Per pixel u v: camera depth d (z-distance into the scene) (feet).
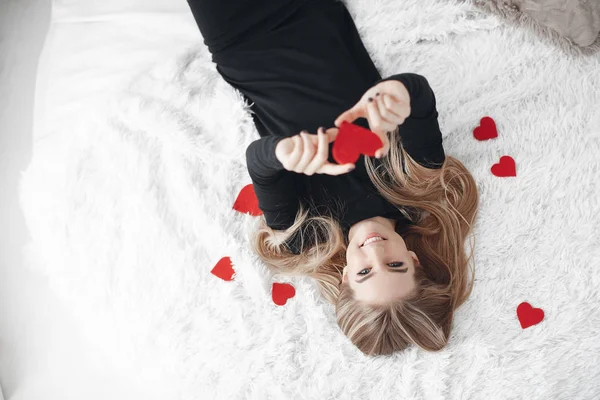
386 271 4.33
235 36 4.83
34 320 4.97
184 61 5.20
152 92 5.14
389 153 4.87
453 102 5.10
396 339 4.48
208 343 4.79
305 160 3.63
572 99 5.06
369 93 3.86
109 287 4.90
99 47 5.29
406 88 4.01
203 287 4.90
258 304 4.87
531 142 5.05
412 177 4.82
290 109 4.77
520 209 4.96
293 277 4.92
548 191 4.97
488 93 5.09
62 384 4.87
